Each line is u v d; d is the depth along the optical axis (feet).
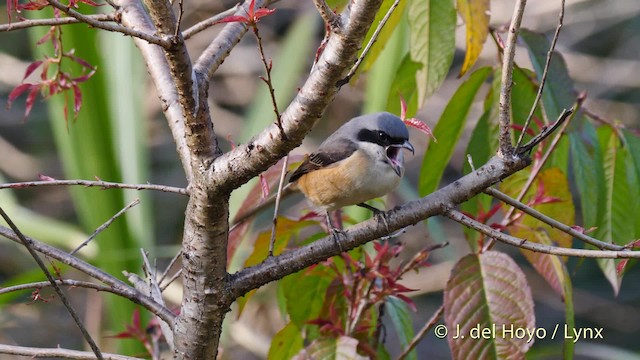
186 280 18.17
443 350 57.36
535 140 17.61
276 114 16.06
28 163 56.59
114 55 32.48
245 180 16.97
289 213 51.85
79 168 30.73
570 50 59.57
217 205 17.34
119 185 18.69
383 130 25.91
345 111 56.90
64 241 34.73
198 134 17.06
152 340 23.21
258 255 23.75
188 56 16.21
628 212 24.95
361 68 25.49
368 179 25.77
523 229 22.52
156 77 21.22
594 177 23.32
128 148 31.58
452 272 20.88
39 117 57.52
